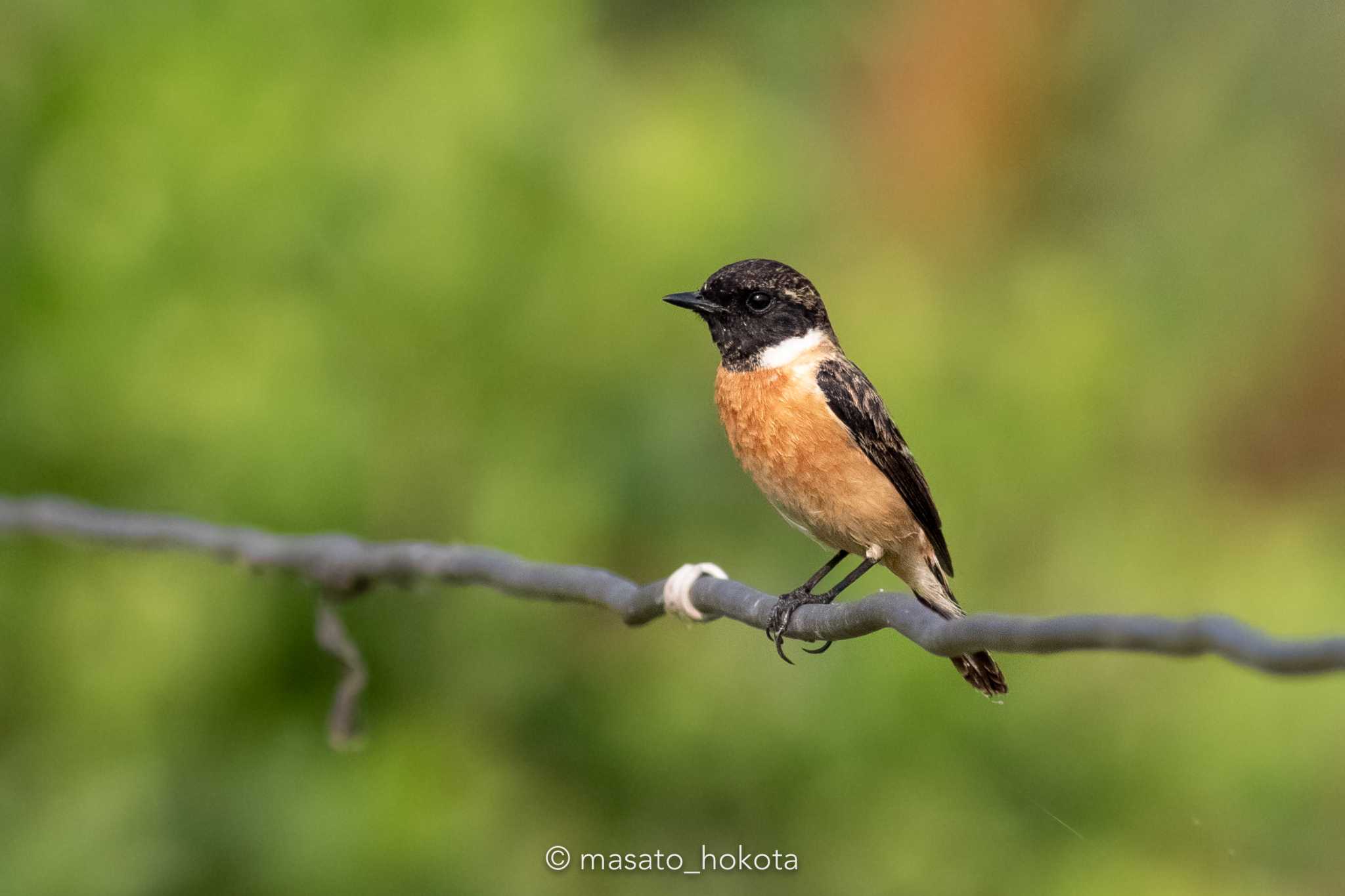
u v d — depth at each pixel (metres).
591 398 12.72
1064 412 13.09
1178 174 15.48
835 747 12.38
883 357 13.09
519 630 12.60
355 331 12.43
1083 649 4.43
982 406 13.05
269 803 12.05
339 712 8.77
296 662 12.54
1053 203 15.41
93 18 12.87
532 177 12.75
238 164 12.42
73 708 12.27
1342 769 12.20
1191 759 12.37
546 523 12.41
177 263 12.30
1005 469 12.95
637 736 12.56
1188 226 15.28
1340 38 15.58
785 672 12.50
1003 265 14.62
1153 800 12.41
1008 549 12.99
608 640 12.83
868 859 12.39
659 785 12.75
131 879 11.90
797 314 8.67
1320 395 14.71
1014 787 12.43
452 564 7.97
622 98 13.56
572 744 12.83
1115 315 13.90
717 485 12.84
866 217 15.05
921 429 12.85
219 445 11.93
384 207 12.48
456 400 12.56
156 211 12.31
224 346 12.10
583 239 12.66
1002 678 8.00
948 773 12.35
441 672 12.69
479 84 12.66
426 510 12.64
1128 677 12.60
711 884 12.34
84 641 12.27
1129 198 15.41
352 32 12.95
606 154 13.05
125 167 12.39
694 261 12.72
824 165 15.05
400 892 11.96
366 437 12.20
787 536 12.75
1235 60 15.74
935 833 12.30
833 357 8.67
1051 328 13.44
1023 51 15.45
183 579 12.26
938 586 8.91
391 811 11.98
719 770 12.62
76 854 11.93
